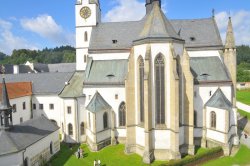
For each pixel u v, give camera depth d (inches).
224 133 1761.8
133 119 1776.6
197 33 2219.5
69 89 2169.0
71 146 2012.8
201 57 2159.2
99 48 2199.8
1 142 1359.5
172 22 2279.8
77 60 2476.6
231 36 2081.7
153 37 1641.2
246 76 5871.1
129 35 2217.0
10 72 4229.8
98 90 2032.5
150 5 2194.9
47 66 4842.5
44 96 2420.0
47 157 1722.4
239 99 4143.7
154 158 1684.3
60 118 2287.2
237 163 1632.6
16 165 1362.0
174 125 1614.2
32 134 1599.4
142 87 1731.1
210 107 1875.0
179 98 1728.6
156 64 1665.8
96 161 1672.0
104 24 2324.1
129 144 1780.3
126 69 2073.1
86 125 2084.2
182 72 1739.7
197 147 1911.9
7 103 1487.5
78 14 2443.4
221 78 2004.2
